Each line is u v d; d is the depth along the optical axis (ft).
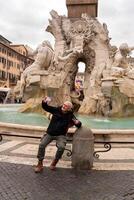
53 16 68.49
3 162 21.29
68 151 24.48
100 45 65.72
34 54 65.51
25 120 47.34
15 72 217.36
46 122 45.06
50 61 62.54
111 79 56.29
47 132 19.75
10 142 27.50
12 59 209.97
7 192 15.72
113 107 56.08
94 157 23.15
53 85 60.23
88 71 67.97
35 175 18.78
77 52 63.77
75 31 65.67
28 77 60.29
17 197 15.07
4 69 195.93
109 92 56.08
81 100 67.72
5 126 26.58
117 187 16.99
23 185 16.89
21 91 61.52
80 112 61.00
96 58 65.46
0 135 24.18
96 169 20.51
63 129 19.75
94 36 65.98
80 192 16.10
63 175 18.99
